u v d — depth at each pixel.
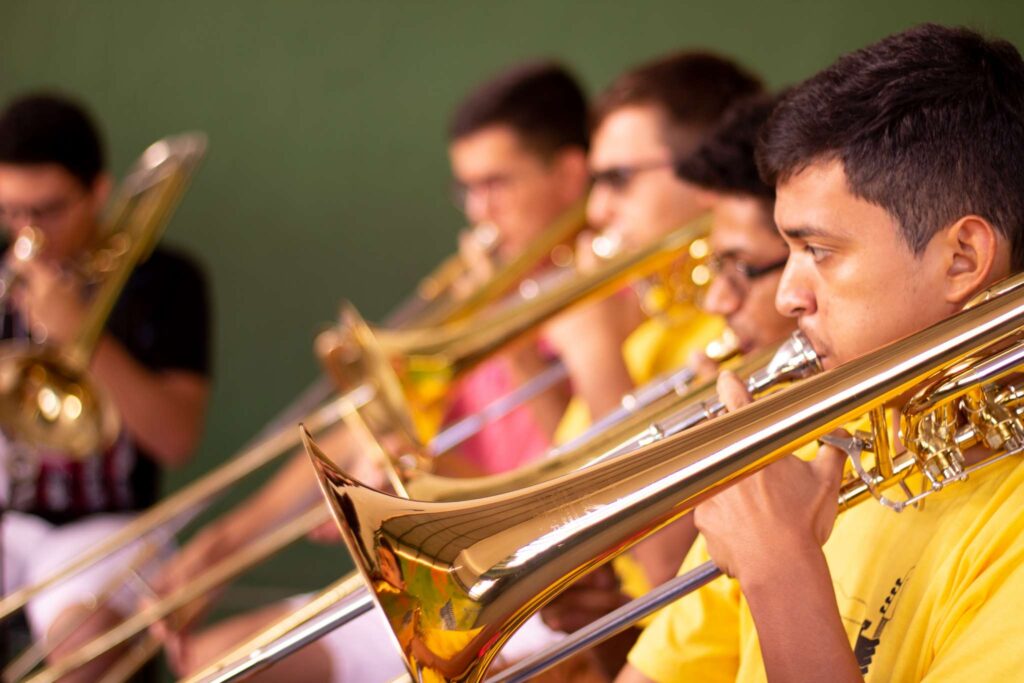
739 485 1.19
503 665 1.80
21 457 3.33
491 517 1.16
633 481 1.11
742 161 1.68
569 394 2.94
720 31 4.46
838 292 1.21
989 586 1.15
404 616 1.11
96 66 5.21
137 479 3.42
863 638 1.26
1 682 3.08
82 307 3.28
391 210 4.96
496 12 4.79
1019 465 1.20
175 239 5.12
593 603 1.83
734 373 1.36
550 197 3.25
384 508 1.17
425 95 4.90
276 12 5.02
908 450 1.18
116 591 3.15
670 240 2.25
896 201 1.18
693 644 1.53
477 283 3.21
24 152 3.27
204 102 5.11
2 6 5.25
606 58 4.64
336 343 2.71
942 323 1.07
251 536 2.95
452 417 3.20
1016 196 1.18
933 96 1.18
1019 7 3.97
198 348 3.53
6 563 3.31
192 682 1.45
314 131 5.01
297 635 1.44
